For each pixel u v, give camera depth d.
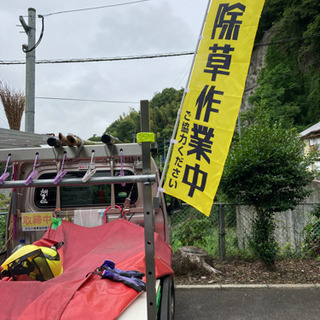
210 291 4.73
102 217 3.86
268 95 43.66
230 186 5.27
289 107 42.00
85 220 3.88
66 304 1.80
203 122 3.25
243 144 5.19
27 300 1.88
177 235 6.75
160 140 63.47
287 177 5.01
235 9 3.31
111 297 1.92
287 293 4.57
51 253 2.55
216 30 3.36
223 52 3.29
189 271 5.24
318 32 41.31
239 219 6.76
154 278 1.82
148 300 1.80
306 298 4.38
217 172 3.11
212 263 5.48
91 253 2.92
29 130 8.85
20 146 3.87
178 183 3.25
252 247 5.45
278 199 5.06
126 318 1.84
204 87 3.31
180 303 4.35
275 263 5.91
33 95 8.93
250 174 5.09
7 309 1.83
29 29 8.91
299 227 7.49
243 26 3.28
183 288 4.80
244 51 3.24
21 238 4.00
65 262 2.96
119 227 3.37
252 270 5.51
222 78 3.26
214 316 3.94
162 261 2.70
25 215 3.98
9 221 4.07
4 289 1.95
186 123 3.32
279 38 48.41
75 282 2.06
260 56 52.31
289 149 5.01
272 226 5.41
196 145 3.23
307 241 6.34
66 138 2.14
